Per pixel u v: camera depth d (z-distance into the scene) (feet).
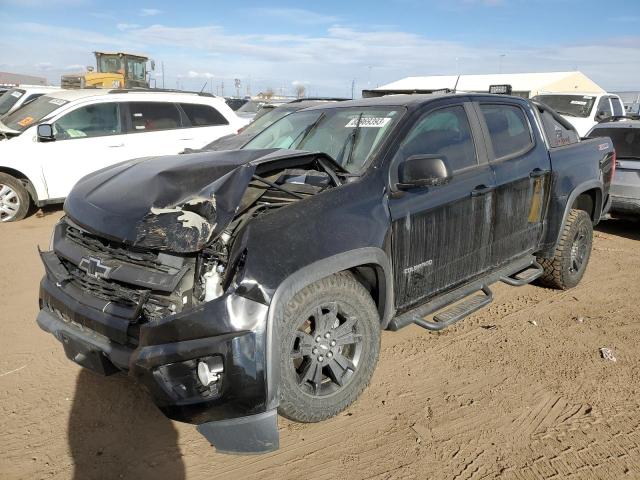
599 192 17.43
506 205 13.52
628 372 12.09
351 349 10.30
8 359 12.53
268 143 14.10
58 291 10.04
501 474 8.91
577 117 44.93
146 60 70.95
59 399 10.94
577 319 14.93
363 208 10.21
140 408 10.69
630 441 9.71
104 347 9.09
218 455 9.40
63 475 8.84
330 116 13.43
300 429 10.12
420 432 9.98
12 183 26.18
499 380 11.78
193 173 9.93
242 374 8.16
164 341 8.21
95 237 9.78
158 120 30.14
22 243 22.57
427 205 11.37
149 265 8.92
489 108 13.99
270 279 8.47
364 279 10.82
